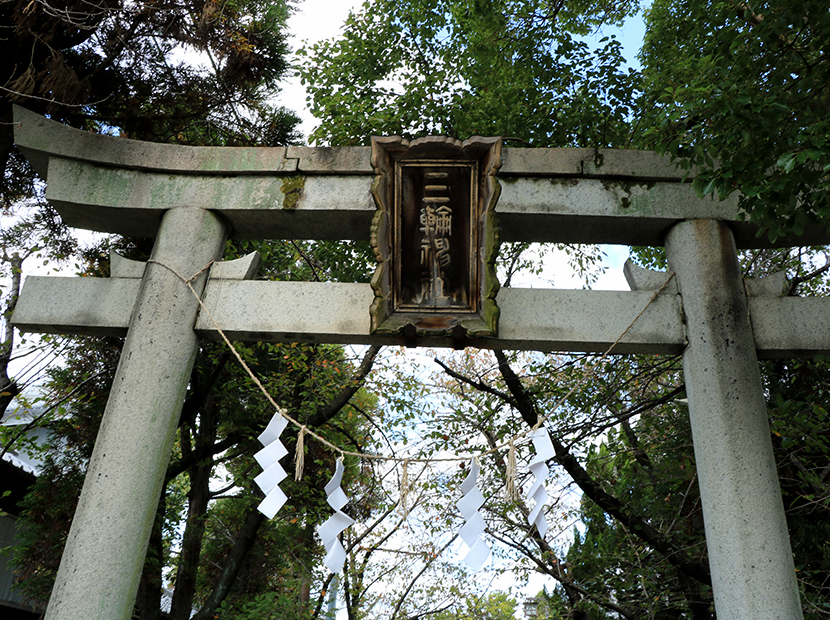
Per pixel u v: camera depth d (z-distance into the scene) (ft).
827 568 25.43
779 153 13.83
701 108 14.11
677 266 16.34
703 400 14.79
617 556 28.63
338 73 27.43
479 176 15.20
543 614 44.78
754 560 13.05
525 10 26.76
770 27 14.43
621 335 15.29
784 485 25.20
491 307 14.61
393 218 15.15
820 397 25.62
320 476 36.52
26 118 17.10
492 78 27.17
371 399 44.75
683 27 26.21
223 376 37.06
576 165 16.84
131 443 14.30
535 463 14.20
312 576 38.47
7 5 22.20
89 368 30.53
